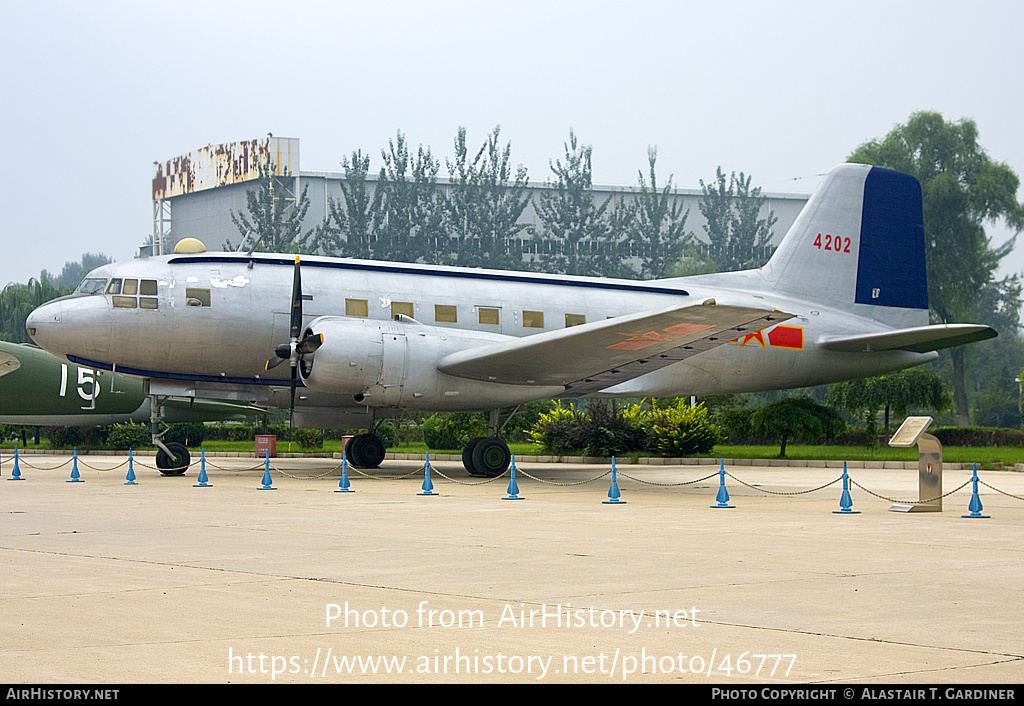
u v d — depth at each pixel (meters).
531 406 56.84
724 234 122.38
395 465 40.25
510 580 11.79
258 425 65.00
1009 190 86.88
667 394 35.88
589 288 35.22
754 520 19.03
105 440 57.41
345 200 120.62
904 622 9.51
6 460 45.75
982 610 10.09
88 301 29.91
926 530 17.44
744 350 36.19
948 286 88.50
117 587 11.21
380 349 28.86
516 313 33.41
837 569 12.73
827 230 38.41
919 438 21.14
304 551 14.23
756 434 41.56
